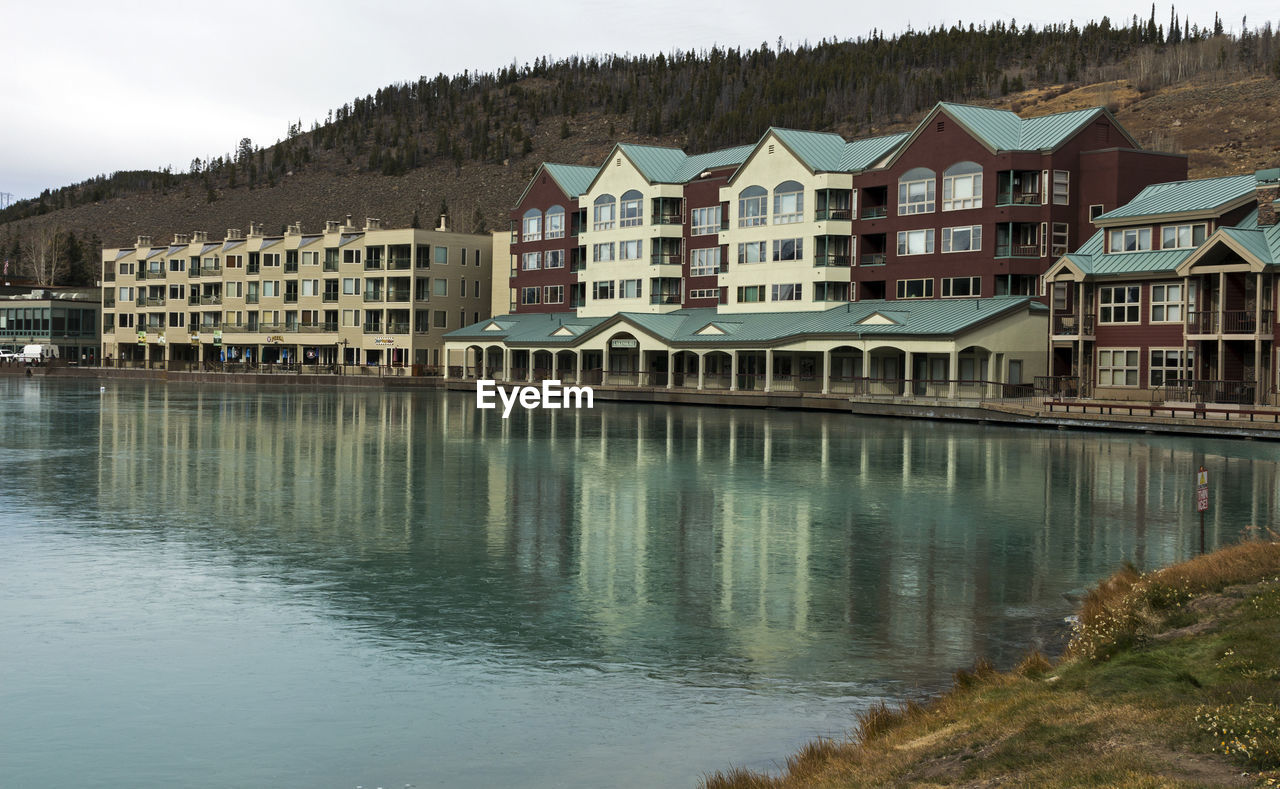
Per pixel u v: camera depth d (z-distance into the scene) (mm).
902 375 95500
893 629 23422
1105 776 12055
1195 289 75438
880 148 105438
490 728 17750
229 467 51375
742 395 102500
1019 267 91625
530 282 138750
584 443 64125
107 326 192625
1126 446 60344
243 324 171750
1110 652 18141
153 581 27641
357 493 43031
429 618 24250
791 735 17297
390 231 151250
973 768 13172
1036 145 92625
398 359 152875
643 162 122375
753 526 35812
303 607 25172
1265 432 62000
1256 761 12023
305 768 16266
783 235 107000
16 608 24969
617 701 18953
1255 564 22016
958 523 36312
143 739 17375
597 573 28812
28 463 52625
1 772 16172
